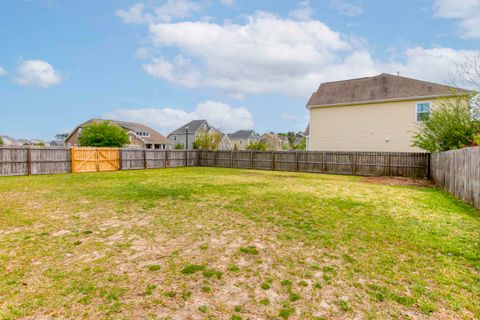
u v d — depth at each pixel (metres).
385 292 2.61
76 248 3.64
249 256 3.42
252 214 5.38
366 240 3.97
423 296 2.54
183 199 6.81
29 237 4.04
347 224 4.75
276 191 8.17
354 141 18.16
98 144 28.83
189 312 2.29
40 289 2.61
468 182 6.55
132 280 2.80
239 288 2.68
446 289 2.66
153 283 2.75
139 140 40.22
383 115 17.14
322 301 2.46
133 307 2.34
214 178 11.80
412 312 2.30
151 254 3.47
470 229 4.50
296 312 2.30
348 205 6.27
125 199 6.80
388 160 14.41
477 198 5.96
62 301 2.41
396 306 2.38
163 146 46.53
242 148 54.88
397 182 11.72
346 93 18.88
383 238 4.05
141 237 4.08
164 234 4.21
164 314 2.25
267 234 4.22
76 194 7.49
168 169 17.78
